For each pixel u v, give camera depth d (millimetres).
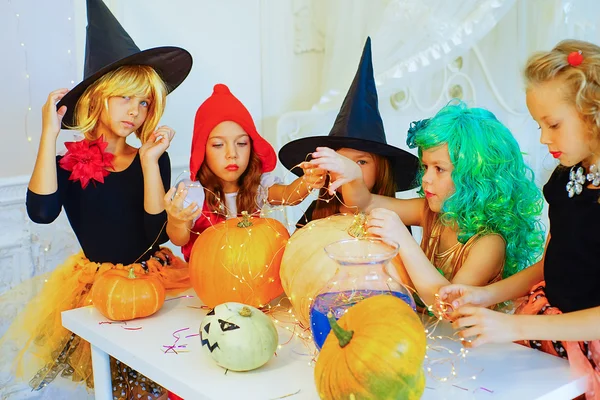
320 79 2676
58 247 2102
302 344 1144
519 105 2379
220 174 1574
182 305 1364
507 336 1012
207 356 1102
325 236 1155
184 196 1335
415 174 1560
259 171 1644
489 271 1237
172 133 1504
